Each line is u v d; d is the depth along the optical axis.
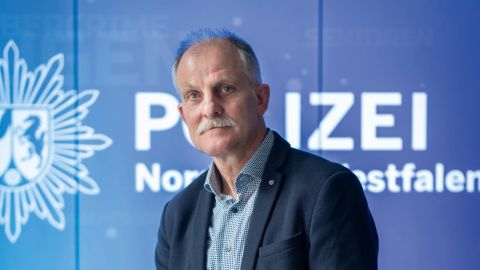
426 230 3.41
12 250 3.40
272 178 1.33
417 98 3.38
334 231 1.23
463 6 3.37
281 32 3.37
